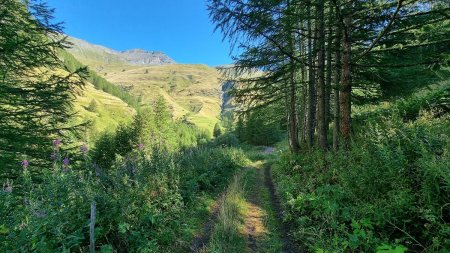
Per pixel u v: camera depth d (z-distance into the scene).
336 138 8.72
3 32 7.13
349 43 7.23
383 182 3.91
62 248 3.16
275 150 37.19
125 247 4.13
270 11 6.70
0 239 2.70
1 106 7.72
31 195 3.71
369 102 10.88
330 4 6.23
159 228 4.86
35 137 7.96
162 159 7.04
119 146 35.81
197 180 8.88
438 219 3.06
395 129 4.54
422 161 3.33
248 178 13.04
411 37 7.21
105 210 4.13
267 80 10.56
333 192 5.11
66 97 8.42
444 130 4.11
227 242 4.94
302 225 4.95
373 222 3.62
